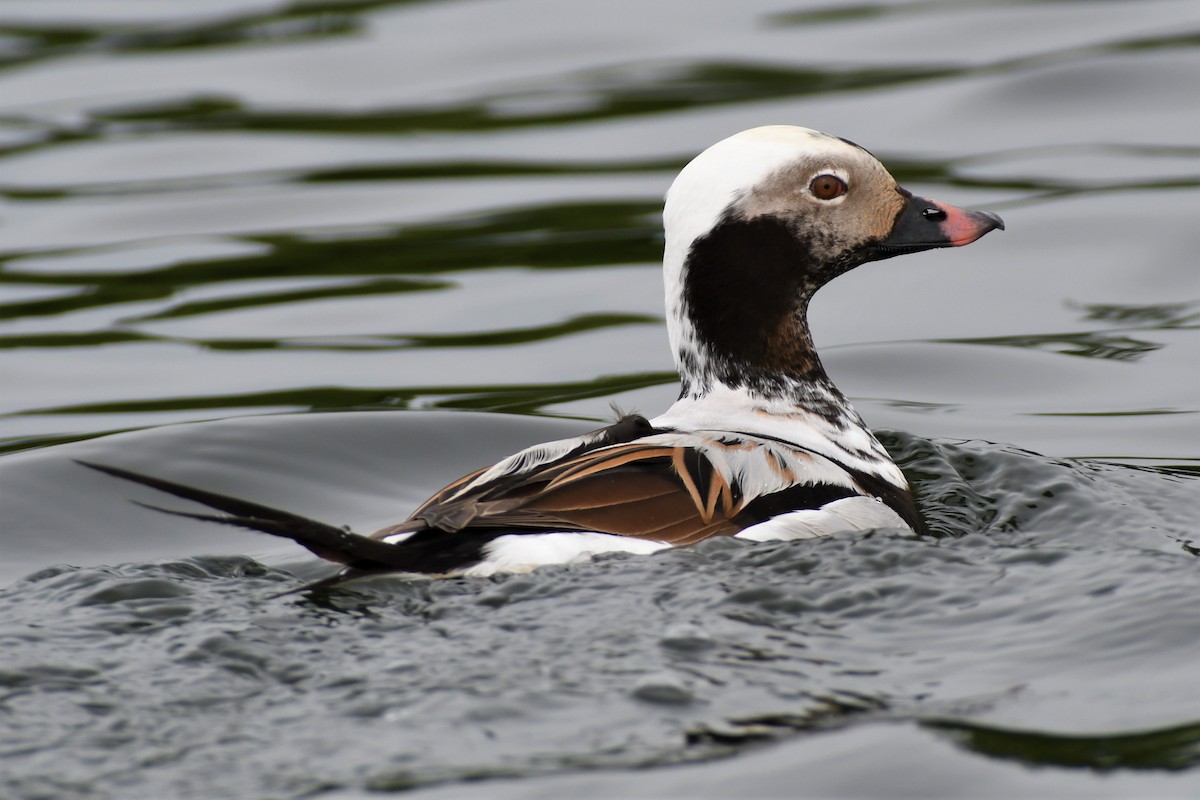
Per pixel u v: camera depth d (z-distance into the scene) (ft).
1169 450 38.24
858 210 32.81
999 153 63.36
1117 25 76.95
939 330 48.80
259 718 22.00
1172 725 21.12
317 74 78.84
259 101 75.15
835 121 67.56
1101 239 54.44
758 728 21.13
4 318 50.83
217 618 25.36
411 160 67.21
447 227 59.21
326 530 24.99
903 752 20.36
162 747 21.29
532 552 26.27
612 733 21.09
